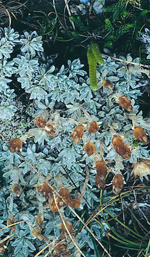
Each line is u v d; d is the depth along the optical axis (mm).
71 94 447
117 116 457
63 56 480
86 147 426
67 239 457
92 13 482
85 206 500
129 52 484
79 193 491
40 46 436
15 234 479
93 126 426
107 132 460
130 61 449
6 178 478
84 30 468
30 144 470
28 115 457
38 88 441
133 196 510
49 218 482
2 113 443
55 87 449
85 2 475
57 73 441
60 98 451
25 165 466
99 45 480
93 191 495
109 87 433
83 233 491
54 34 483
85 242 498
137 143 466
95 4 473
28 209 479
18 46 455
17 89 459
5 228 472
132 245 500
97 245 508
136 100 487
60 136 462
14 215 477
